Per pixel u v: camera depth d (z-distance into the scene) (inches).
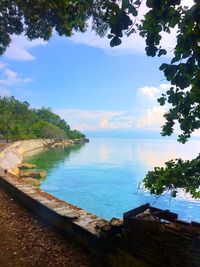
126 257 169.6
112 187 1242.6
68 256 202.7
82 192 1139.3
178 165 143.7
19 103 4261.8
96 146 5152.6
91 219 229.0
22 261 198.7
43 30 394.3
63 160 2311.8
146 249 158.2
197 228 148.2
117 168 1904.5
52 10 360.5
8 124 3142.2
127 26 131.6
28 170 1622.8
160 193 142.4
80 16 327.0
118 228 180.4
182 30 117.9
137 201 966.4
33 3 359.9
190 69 118.7
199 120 135.7
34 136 3754.9
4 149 1756.9
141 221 161.2
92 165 2038.6
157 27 129.8
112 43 135.7
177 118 137.8
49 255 205.5
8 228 259.1
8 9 382.3
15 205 331.0
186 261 140.1
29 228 257.4
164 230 150.6
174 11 121.7
